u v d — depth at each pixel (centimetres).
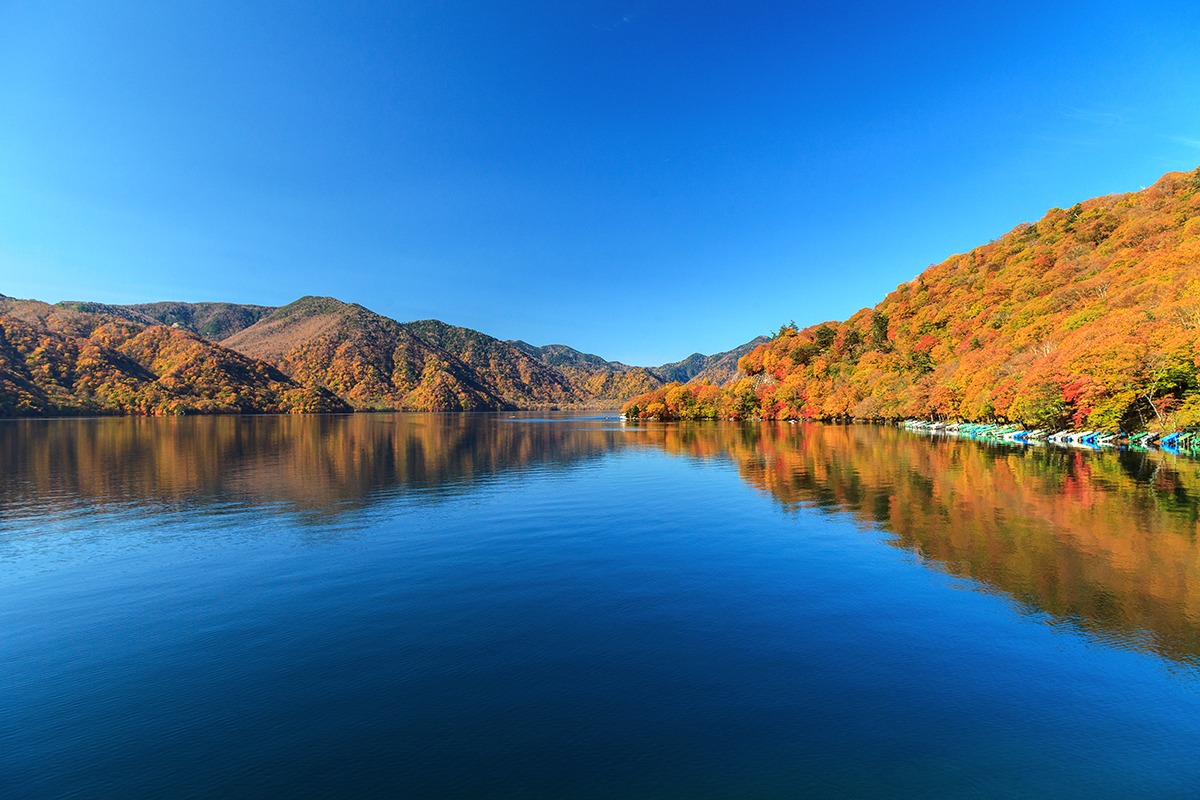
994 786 888
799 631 1466
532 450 7350
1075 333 7462
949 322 14725
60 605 1698
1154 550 2122
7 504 3400
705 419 18025
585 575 1961
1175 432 5712
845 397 14025
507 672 1262
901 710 1098
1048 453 5756
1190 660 1278
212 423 15988
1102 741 998
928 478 4125
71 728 1062
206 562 2141
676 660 1312
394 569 2045
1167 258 8662
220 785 905
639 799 862
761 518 2873
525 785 896
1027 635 1416
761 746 990
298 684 1216
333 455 6588
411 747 996
